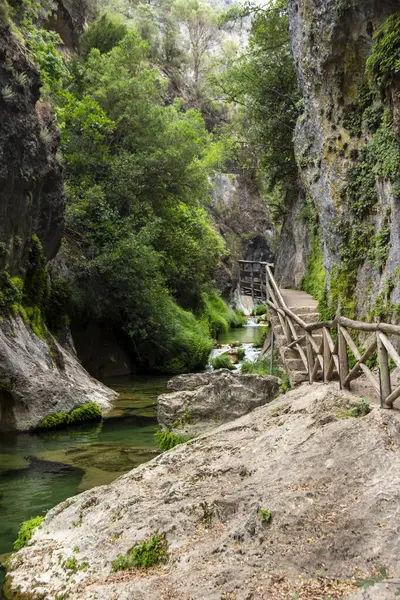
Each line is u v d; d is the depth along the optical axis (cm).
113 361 1867
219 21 2186
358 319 1129
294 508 434
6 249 1125
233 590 360
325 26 1175
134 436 999
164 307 2009
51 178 1374
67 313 1605
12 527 572
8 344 1066
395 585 330
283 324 1217
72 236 1838
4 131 1097
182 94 4094
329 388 714
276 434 605
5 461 829
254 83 2081
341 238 1205
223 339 2762
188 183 2362
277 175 2158
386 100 923
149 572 417
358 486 450
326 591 343
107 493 564
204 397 1001
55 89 1712
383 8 1027
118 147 2269
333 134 1235
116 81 2181
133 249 1825
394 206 969
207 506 473
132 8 4266
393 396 559
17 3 1311
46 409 1070
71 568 447
